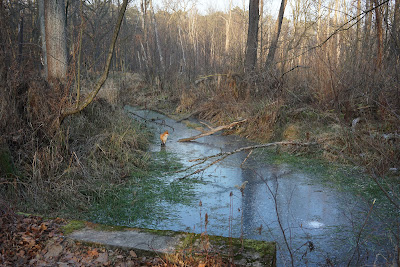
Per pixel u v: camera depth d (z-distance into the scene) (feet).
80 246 12.37
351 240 14.75
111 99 39.47
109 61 19.61
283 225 16.35
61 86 24.43
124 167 23.95
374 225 16.03
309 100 37.35
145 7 76.74
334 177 22.59
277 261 13.29
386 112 27.63
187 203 18.93
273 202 19.04
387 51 31.40
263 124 34.73
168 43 81.05
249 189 21.03
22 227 13.02
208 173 24.17
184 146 32.04
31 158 19.90
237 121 37.40
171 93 60.08
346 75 32.89
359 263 12.94
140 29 87.15
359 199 19.15
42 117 21.44
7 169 17.62
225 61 52.85
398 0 28.78
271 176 23.38
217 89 47.55
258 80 42.98
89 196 18.97
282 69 40.75
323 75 34.58
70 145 23.63
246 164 26.16
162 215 17.40
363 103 30.94
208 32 81.35
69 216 16.71
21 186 17.83
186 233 13.03
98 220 16.80
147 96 60.85
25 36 46.55
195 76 63.67
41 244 12.23
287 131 32.65
